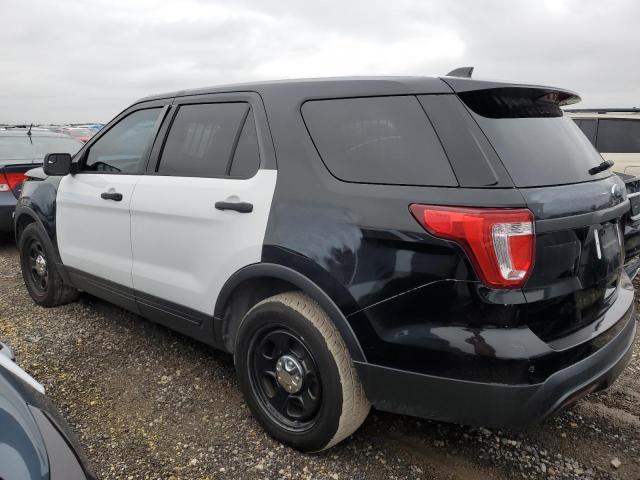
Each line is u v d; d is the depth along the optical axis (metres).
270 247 2.44
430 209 2.01
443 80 2.21
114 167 3.62
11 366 1.90
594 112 7.08
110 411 2.88
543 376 1.95
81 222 3.77
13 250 6.86
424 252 2.02
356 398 2.30
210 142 2.94
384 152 2.23
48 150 7.52
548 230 1.98
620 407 3.02
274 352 2.58
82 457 1.62
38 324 4.09
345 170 2.32
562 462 2.52
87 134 16.00
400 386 2.13
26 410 1.60
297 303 2.39
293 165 2.48
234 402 2.99
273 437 2.63
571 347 2.04
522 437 2.72
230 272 2.66
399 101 2.25
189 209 2.86
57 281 4.30
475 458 2.54
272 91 2.70
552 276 2.04
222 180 2.77
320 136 2.45
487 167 1.99
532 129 2.29
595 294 2.33
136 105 3.59
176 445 2.59
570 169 2.28
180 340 3.80
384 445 2.63
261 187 2.55
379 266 2.11
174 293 3.05
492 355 1.92
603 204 2.28
